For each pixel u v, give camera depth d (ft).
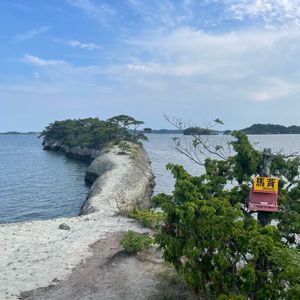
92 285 47.01
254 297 31.04
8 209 135.23
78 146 373.81
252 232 29.78
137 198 145.38
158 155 372.99
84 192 173.88
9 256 58.65
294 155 40.83
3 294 44.57
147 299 41.42
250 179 39.09
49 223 82.89
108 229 76.64
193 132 47.03
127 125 359.25
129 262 52.54
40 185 193.88
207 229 31.65
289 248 29.71
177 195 35.04
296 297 26.25
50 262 55.88
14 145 619.67
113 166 201.98
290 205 38.04
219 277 31.65
